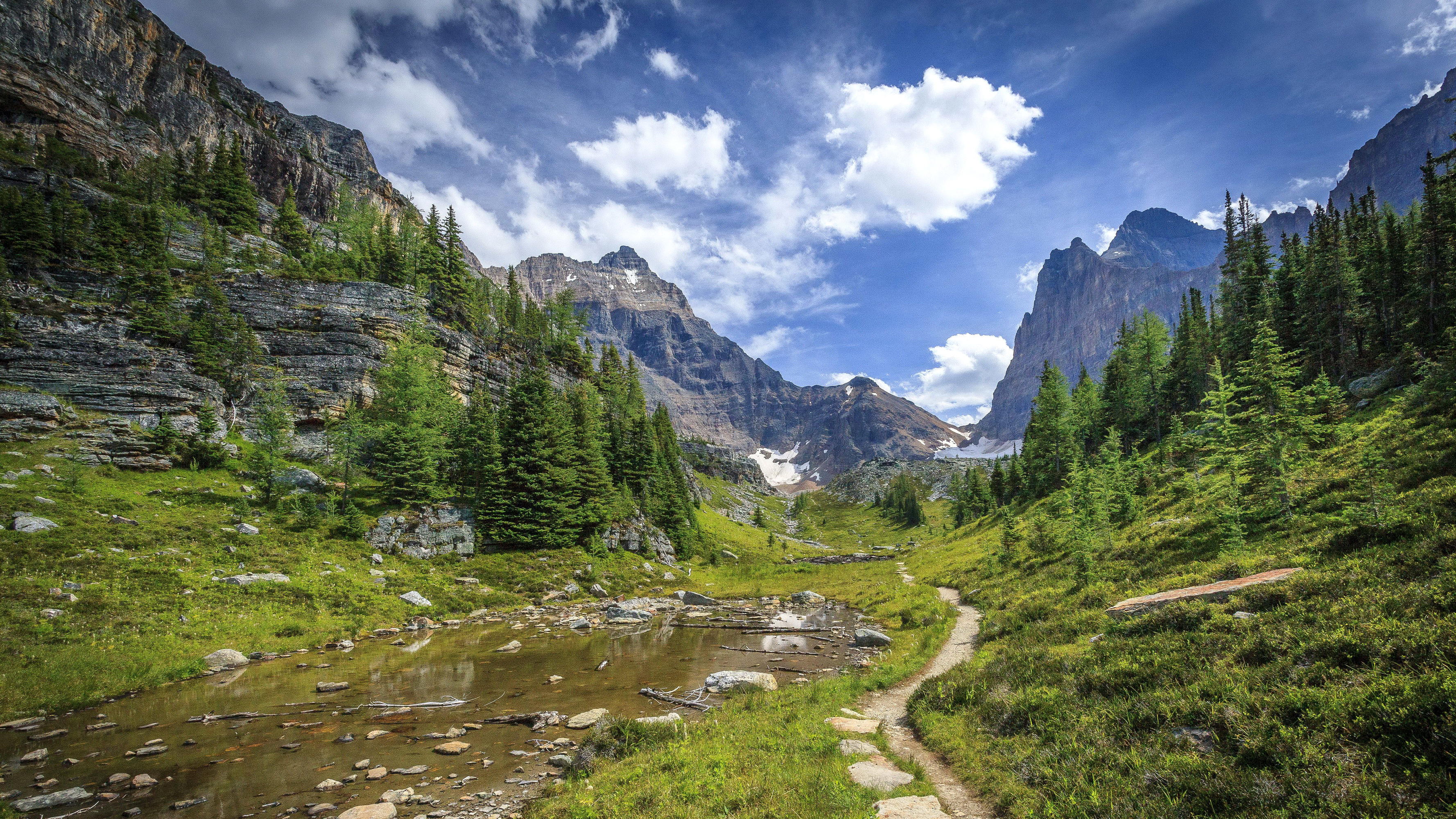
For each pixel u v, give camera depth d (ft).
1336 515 73.20
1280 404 90.63
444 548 174.40
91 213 293.64
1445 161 157.89
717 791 37.78
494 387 348.38
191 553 125.18
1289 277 230.48
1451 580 37.83
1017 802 32.60
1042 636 70.59
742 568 274.57
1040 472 309.83
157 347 213.05
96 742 60.08
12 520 113.70
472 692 77.61
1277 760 27.86
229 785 49.67
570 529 208.03
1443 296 163.22
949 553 251.19
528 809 43.50
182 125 570.87
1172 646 46.01
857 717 56.65
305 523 156.04
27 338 188.03
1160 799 27.99
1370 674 31.37
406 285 331.16
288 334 257.55
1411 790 23.27
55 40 475.31
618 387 471.62
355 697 76.02
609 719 57.31
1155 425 282.56
